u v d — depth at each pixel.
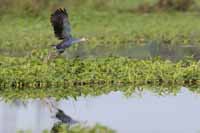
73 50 57.09
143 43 60.31
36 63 46.25
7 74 44.41
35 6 70.69
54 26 42.34
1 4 70.94
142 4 74.31
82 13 71.06
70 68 45.22
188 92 43.47
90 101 41.66
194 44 59.78
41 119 38.25
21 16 69.50
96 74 44.81
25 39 60.84
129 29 65.38
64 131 34.09
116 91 43.69
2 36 62.38
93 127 34.03
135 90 43.88
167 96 42.53
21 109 40.06
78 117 38.50
